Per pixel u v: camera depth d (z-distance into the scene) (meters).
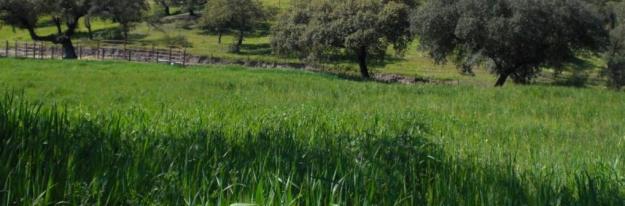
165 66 44.12
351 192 3.89
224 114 10.22
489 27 39.91
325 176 4.08
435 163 5.45
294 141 6.12
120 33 91.31
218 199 3.46
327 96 21.53
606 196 4.57
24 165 3.84
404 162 5.60
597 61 71.56
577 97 21.41
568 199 4.39
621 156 7.62
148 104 15.64
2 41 82.25
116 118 7.49
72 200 3.48
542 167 6.14
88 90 24.25
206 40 87.69
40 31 98.19
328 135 7.04
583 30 41.25
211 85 27.42
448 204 3.92
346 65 64.31
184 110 11.80
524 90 23.41
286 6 110.25
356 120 10.57
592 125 13.65
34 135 4.74
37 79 29.47
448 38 43.66
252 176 3.99
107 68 40.25
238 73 40.22
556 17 39.94
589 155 8.07
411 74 59.41
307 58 54.94
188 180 3.90
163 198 3.66
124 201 3.63
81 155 4.41
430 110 15.99
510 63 42.44
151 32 93.81
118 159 4.39
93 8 58.25
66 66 40.47
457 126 11.67
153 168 4.21
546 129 12.21
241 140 6.08
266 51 77.94
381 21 49.78
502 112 16.12
